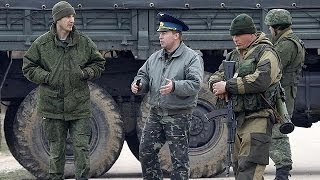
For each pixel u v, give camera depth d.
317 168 34.28
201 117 30.48
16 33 29.59
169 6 29.66
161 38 21.77
